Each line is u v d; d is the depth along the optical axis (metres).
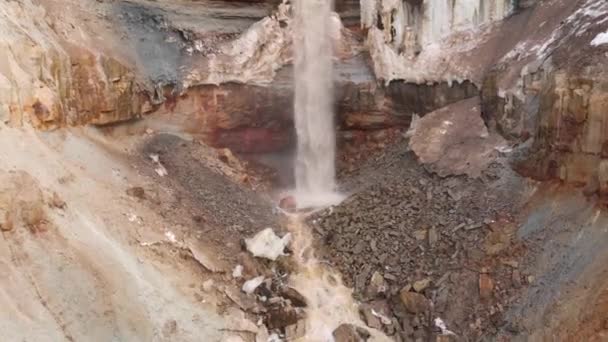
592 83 15.03
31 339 11.55
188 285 14.99
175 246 15.77
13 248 12.39
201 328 14.30
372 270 16.56
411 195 18.62
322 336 15.11
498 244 15.63
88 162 16.48
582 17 18.11
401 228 17.50
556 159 15.95
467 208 17.20
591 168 14.93
